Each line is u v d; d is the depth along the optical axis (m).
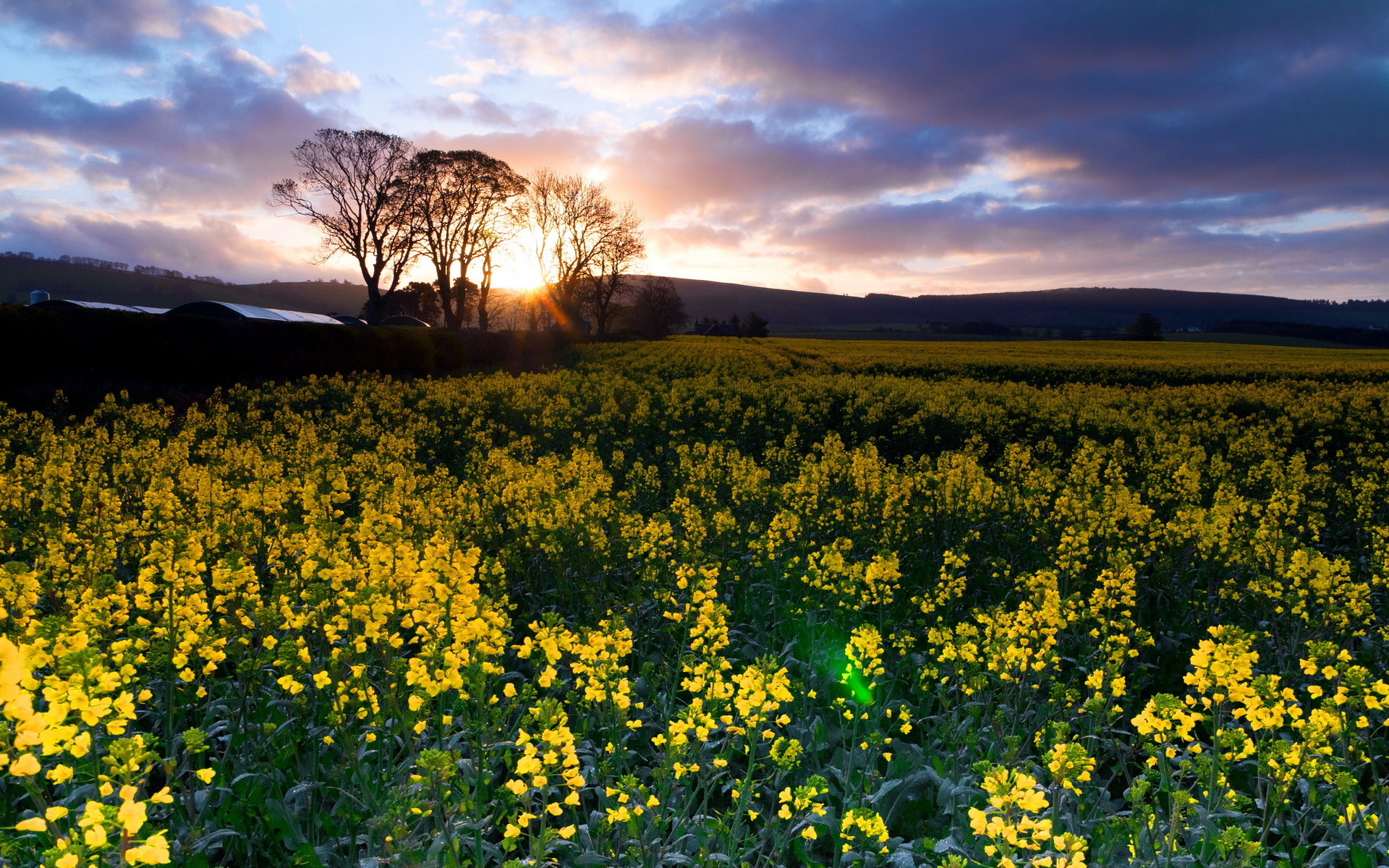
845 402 23.39
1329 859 4.05
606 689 4.46
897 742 5.29
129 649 3.84
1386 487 11.94
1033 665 5.11
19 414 15.32
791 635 7.05
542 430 18.02
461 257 62.66
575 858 3.89
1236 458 15.89
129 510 9.83
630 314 112.31
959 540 9.27
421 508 7.82
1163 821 4.30
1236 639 4.05
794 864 4.42
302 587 5.52
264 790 4.22
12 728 2.75
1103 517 8.62
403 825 3.46
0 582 4.28
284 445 13.86
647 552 7.44
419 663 3.88
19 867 3.09
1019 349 65.00
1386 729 5.54
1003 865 2.87
